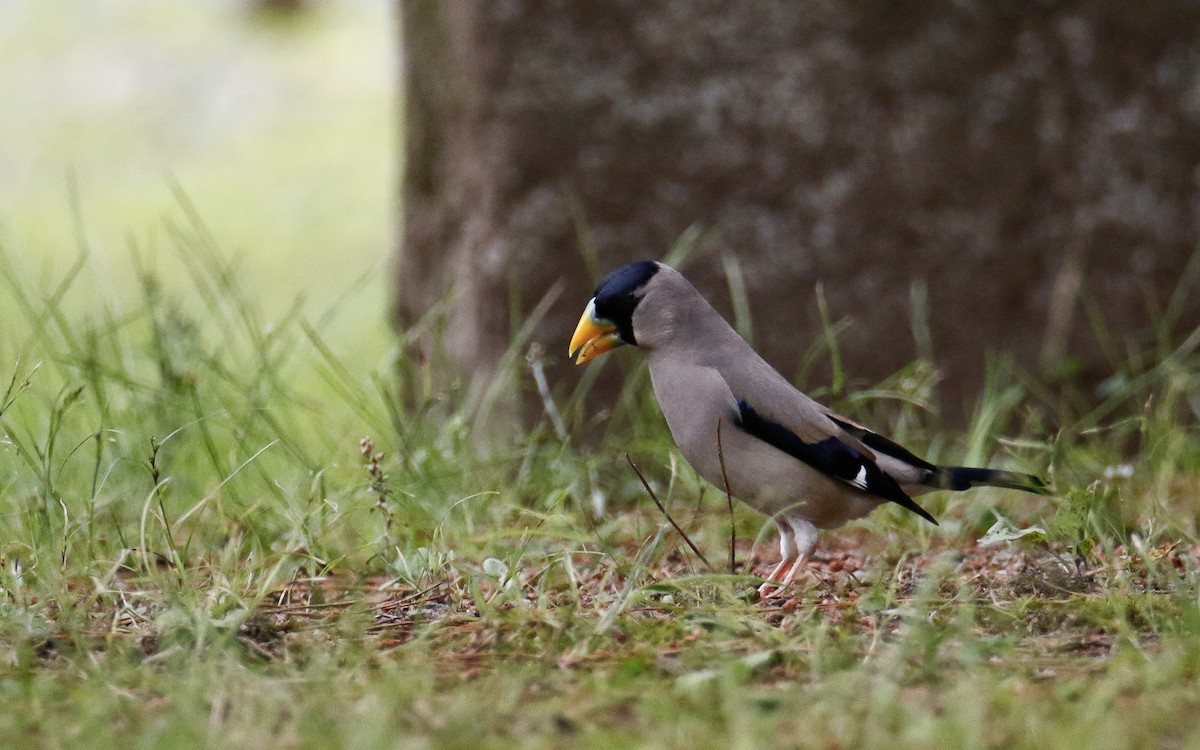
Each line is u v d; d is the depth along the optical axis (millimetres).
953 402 12094
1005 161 12008
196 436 9992
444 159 12773
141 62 34750
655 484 10578
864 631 6598
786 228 11922
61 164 29828
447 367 11406
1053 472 9367
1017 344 12125
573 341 8562
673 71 11789
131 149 30688
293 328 18422
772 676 5867
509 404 11797
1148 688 5379
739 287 11805
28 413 10766
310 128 31500
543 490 9828
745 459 8258
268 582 7020
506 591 6945
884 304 11992
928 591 6594
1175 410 11844
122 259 23219
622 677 5734
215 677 5664
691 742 4906
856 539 9695
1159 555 7684
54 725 5262
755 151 11852
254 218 26203
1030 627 6582
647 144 11828
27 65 34812
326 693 5508
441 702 5414
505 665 5996
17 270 19344
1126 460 11883
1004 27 11938
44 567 7367
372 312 20375
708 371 8305
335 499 8555
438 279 12891
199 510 8977
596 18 11734
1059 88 12016
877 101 11875
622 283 8430
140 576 7438
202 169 29641
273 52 35750
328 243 24484
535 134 11797
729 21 11750
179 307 10828
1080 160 12086
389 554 8086
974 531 9477
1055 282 12117
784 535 8562
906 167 11914
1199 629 6168
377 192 27672
